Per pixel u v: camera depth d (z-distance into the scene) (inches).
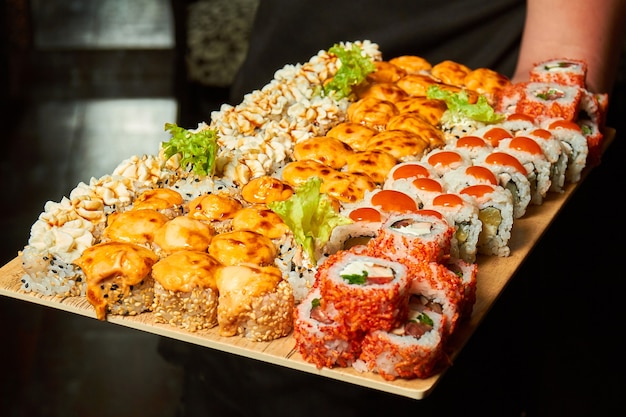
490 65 42.1
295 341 26.1
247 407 35.5
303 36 43.4
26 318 51.4
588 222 51.9
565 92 36.1
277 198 30.9
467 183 31.3
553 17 38.1
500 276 29.4
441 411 35.8
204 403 36.5
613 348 46.4
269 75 44.3
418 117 35.5
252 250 27.9
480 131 34.8
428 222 27.4
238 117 35.3
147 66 78.3
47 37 79.3
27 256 28.2
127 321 27.2
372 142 34.1
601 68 38.1
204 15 60.6
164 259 27.1
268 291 26.0
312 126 35.4
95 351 49.3
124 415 45.3
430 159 32.8
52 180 64.3
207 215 29.8
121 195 30.8
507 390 39.8
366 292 24.1
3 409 45.5
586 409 43.6
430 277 25.5
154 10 82.0
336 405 34.2
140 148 68.2
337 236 28.9
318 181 27.7
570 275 49.8
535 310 43.7
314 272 27.9
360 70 37.4
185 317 26.6
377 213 29.2
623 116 55.3
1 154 67.2
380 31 42.6
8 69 74.1
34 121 71.7
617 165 53.5
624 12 38.7
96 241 29.5
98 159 66.9
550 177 33.7
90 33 80.1
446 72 39.8
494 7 41.2
